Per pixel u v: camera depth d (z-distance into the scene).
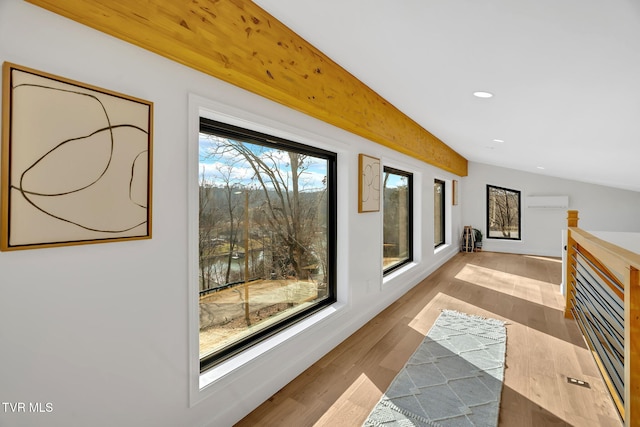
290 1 1.59
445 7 1.29
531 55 1.53
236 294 2.11
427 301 3.96
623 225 6.39
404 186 4.79
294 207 2.58
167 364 1.48
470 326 3.17
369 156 3.24
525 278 5.04
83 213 1.14
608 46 1.25
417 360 2.52
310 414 1.90
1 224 0.97
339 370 2.38
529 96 2.10
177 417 1.53
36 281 1.07
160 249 1.44
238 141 2.11
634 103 1.73
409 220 4.94
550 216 6.98
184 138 1.53
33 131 1.02
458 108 2.90
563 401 2.01
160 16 1.26
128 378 1.33
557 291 4.36
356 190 3.09
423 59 1.93
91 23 1.16
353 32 1.79
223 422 1.75
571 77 1.64
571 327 3.16
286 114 2.17
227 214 2.04
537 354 2.61
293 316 2.54
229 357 1.97
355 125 2.72
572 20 1.14
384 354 2.62
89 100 1.16
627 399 1.49
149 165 1.34
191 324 1.58
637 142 2.51
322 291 2.91
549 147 3.68
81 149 1.13
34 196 1.03
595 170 4.66
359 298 3.17
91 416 1.22
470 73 1.97
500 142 4.13
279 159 2.43
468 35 1.49
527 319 3.36
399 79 2.47
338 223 2.97
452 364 2.45
